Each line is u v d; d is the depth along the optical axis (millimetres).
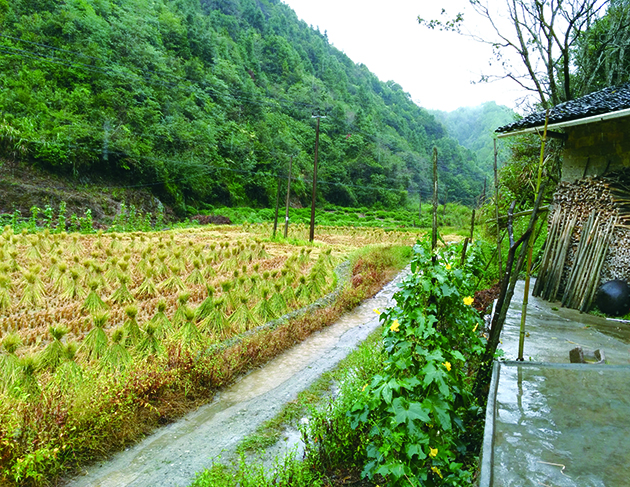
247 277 10375
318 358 6789
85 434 4133
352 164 78000
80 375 4949
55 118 33188
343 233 28641
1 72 35250
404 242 21938
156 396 5078
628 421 2545
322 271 11812
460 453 3324
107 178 33969
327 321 8727
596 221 7129
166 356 5746
